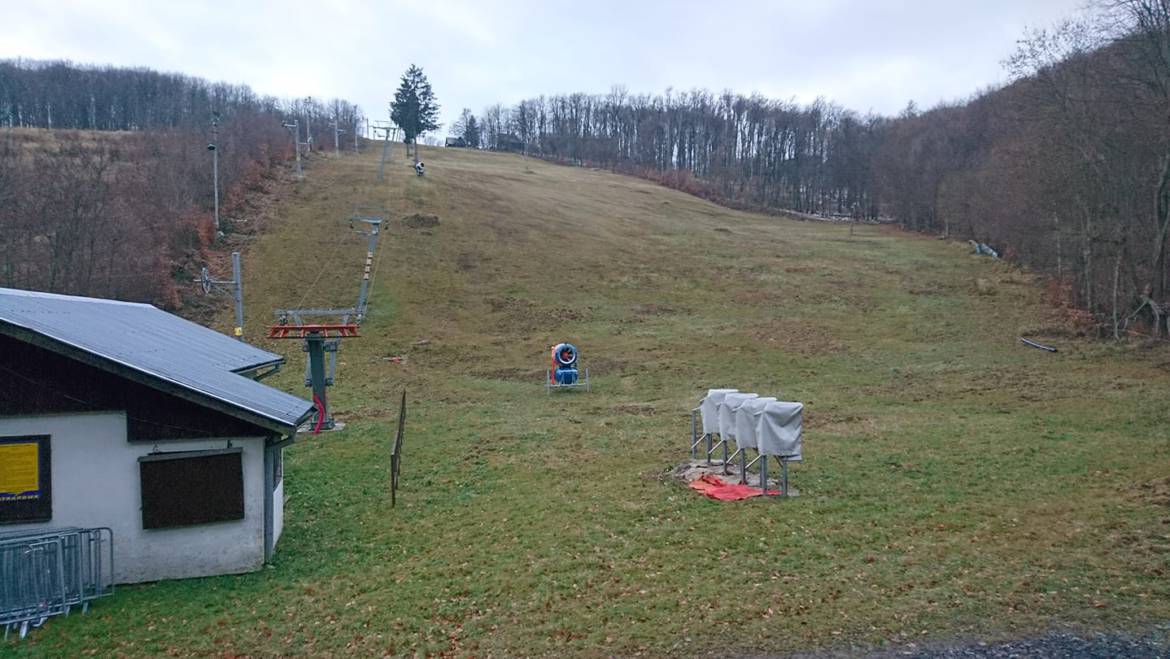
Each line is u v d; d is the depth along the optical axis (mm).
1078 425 20562
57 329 12094
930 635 8586
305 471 19234
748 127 133000
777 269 54000
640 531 13055
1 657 9523
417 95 134750
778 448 14672
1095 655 7918
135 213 46688
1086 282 39719
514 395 30734
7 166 43531
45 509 11555
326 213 58719
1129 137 35031
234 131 77250
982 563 10641
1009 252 54156
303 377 33844
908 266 55219
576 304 46000
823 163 114000
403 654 9070
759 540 12188
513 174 89750
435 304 44812
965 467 16453
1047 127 40000
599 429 23375
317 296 44812
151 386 11750
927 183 78812
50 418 11617
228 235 52125
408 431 24047
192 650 9531
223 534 12250
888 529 12453
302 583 11633
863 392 28703
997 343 36125
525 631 9414
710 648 8594
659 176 108438
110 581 11570
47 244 42062
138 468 11891
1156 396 23797
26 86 103500
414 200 63781
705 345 38281
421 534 13844
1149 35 32750
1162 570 9938
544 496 15906
